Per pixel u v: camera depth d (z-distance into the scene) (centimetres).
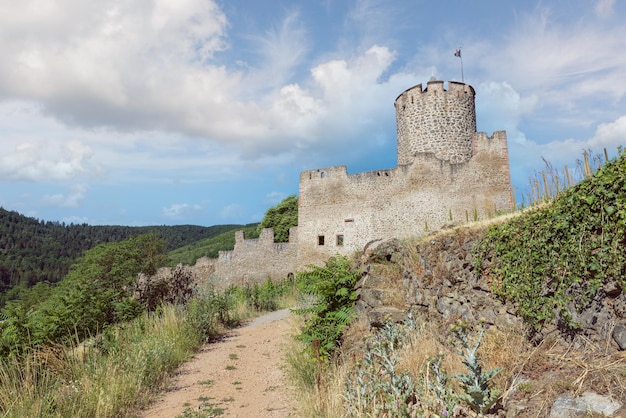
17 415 529
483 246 654
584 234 462
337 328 797
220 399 700
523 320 552
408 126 3269
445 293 743
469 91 3222
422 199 3031
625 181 418
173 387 775
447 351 578
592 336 443
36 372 660
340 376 614
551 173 767
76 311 931
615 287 423
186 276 1573
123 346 870
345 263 991
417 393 449
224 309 1488
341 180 3372
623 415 335
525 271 550
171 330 1085
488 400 373
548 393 397
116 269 3475
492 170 2895
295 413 616
